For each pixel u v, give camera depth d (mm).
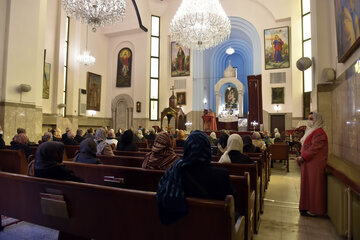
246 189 2615
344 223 3145
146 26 19641
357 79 3293
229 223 1555
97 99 19797
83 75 18188
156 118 19922
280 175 7797
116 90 20672
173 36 14281
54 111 16109
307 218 3943
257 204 3410
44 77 15383
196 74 20453
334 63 4906
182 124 15266
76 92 17312
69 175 2613
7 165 5312
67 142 7207
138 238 1875
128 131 5586
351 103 3627
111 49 21000
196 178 1788
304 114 15867
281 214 4141
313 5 5738
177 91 20000
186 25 12688
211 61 24297
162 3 20094
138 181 3025
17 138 5562
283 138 15719
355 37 3285
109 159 4348
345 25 3781
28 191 2377
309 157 3932
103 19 11422
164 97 19969
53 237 3006
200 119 20312
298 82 16234
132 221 1896
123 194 1882
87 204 2070
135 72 19906
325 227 3578
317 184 3902
